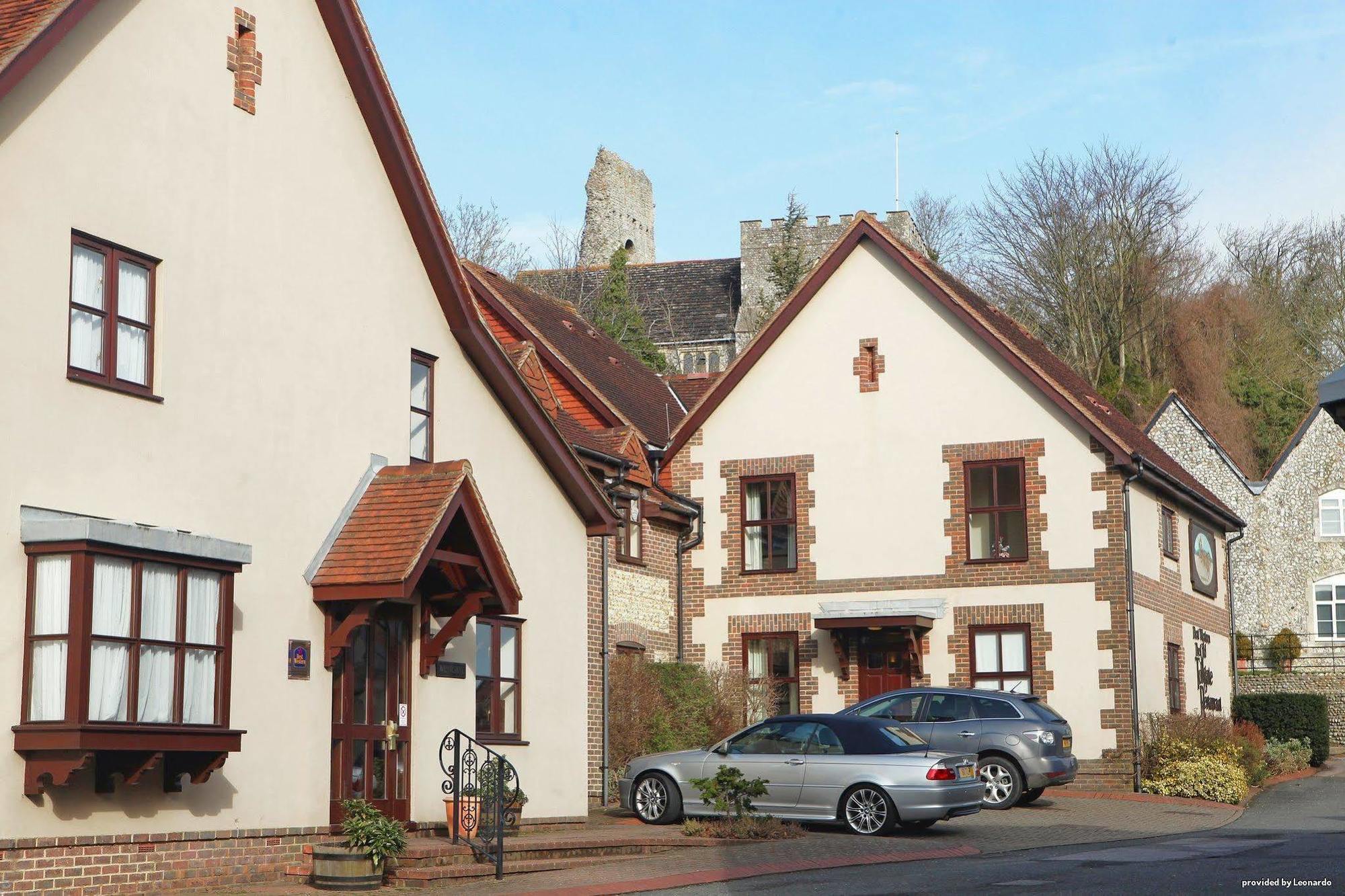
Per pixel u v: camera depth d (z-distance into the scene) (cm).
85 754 1236
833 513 2962
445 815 1805
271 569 1572
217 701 1402
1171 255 6456
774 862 1691
